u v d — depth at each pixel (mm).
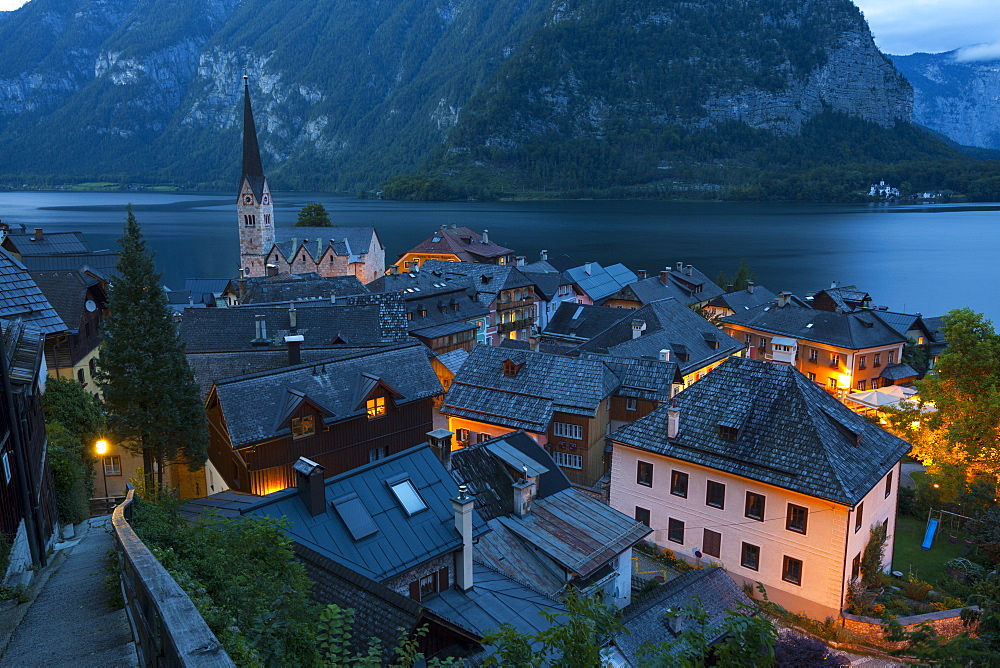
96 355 52969
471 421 53031
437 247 144125
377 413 43250
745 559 37312
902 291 150500
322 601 20125
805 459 35281
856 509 34812
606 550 31281
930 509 47125
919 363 88500
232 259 184125
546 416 50219
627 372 54625
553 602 25391
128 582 9039
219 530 16625
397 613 18812
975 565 39250
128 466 39438
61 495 23109
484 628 22984
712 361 72625
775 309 92875
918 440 52438
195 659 5285
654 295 109938
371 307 61906
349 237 139625
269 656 11688
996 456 48375
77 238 84000
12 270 26500
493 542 30719
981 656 13961
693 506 39156
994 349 50469
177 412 34812
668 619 28703
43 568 15508
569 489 35906
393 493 25688
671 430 39750
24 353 17969
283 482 39156
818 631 33312
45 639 10203
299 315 60375
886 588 37781
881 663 30656
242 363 47438
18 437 16250
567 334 95688
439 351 80000
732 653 11125
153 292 34938
